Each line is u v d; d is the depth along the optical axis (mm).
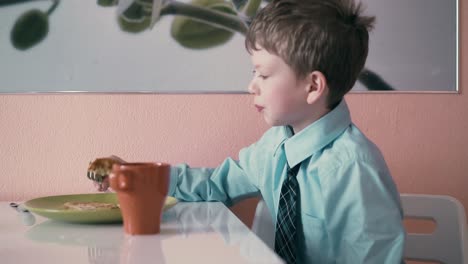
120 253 608
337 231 954
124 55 1272
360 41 1040
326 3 1001
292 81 980
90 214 776
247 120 1306
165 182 725
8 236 720
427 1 1312
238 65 1286
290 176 1034
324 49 973
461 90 1326
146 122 1289
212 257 586
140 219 716
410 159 1325
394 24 1308
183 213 937
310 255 1003
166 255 596
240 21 1281
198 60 1282
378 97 1315
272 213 1134
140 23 1271
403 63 1310
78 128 1279
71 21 1263
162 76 1279
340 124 1025
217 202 1127
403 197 1191
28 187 1275
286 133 1097
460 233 1150
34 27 1261
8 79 1260
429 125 1325
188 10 1278
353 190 919
